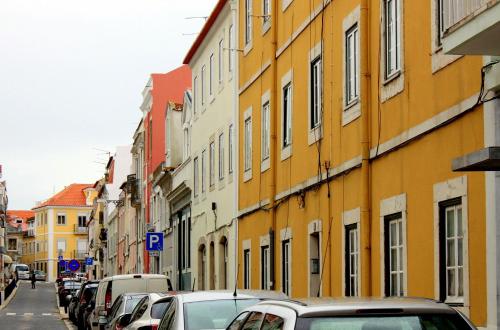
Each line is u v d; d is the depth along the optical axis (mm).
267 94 23125
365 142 15609
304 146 19578
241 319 8531
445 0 11016
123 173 85625
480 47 10328
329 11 18000
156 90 52375
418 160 13555
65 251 135625
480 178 11445
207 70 32531
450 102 12414
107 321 20047
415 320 6473
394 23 14766
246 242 25438
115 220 79750
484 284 11266
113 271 80750
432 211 12992
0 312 51531
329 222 17766
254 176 24500
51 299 71062
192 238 35469
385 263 14867
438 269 12711
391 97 14664
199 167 33938
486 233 11219
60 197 137375
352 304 6676
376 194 15344
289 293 20688
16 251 142625
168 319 11750
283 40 21672
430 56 13102
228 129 28328
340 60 17234
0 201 93062
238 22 26969
